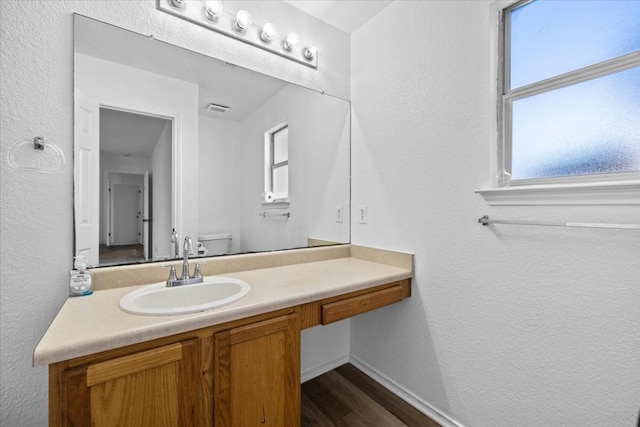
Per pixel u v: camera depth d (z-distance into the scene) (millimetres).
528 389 1199
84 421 785
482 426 1353
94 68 1251
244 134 1688
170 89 1457
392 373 1798
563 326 1100
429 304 1575
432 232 1554
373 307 1483
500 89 1290
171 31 1433
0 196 1062
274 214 1801
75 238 1194
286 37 1780
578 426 1068
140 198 1383
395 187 1754
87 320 912
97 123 1264
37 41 1118
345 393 1777
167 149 1457
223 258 1572
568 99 1119
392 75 1769
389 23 1790
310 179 1909
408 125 1674
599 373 1019
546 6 1178
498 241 1284
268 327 1106
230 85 1632
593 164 1060
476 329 1371
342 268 1704
